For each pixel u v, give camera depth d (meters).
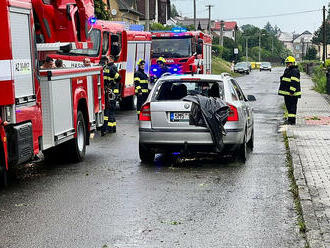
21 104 10.05
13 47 9.77
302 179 10.64
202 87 13.52
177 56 33.91
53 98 11.41
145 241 7.25
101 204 9.19
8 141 9.75
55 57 17.09
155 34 34.12
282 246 7.05
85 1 15.66
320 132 17.80
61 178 11.33
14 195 9.86
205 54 37.94
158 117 12.26
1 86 9.32
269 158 13.59
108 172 11.94
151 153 12.88
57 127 11.66
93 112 14.51
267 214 8.55
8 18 9.57
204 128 12.04
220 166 12.56
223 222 8.12
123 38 25.48
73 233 7.61
